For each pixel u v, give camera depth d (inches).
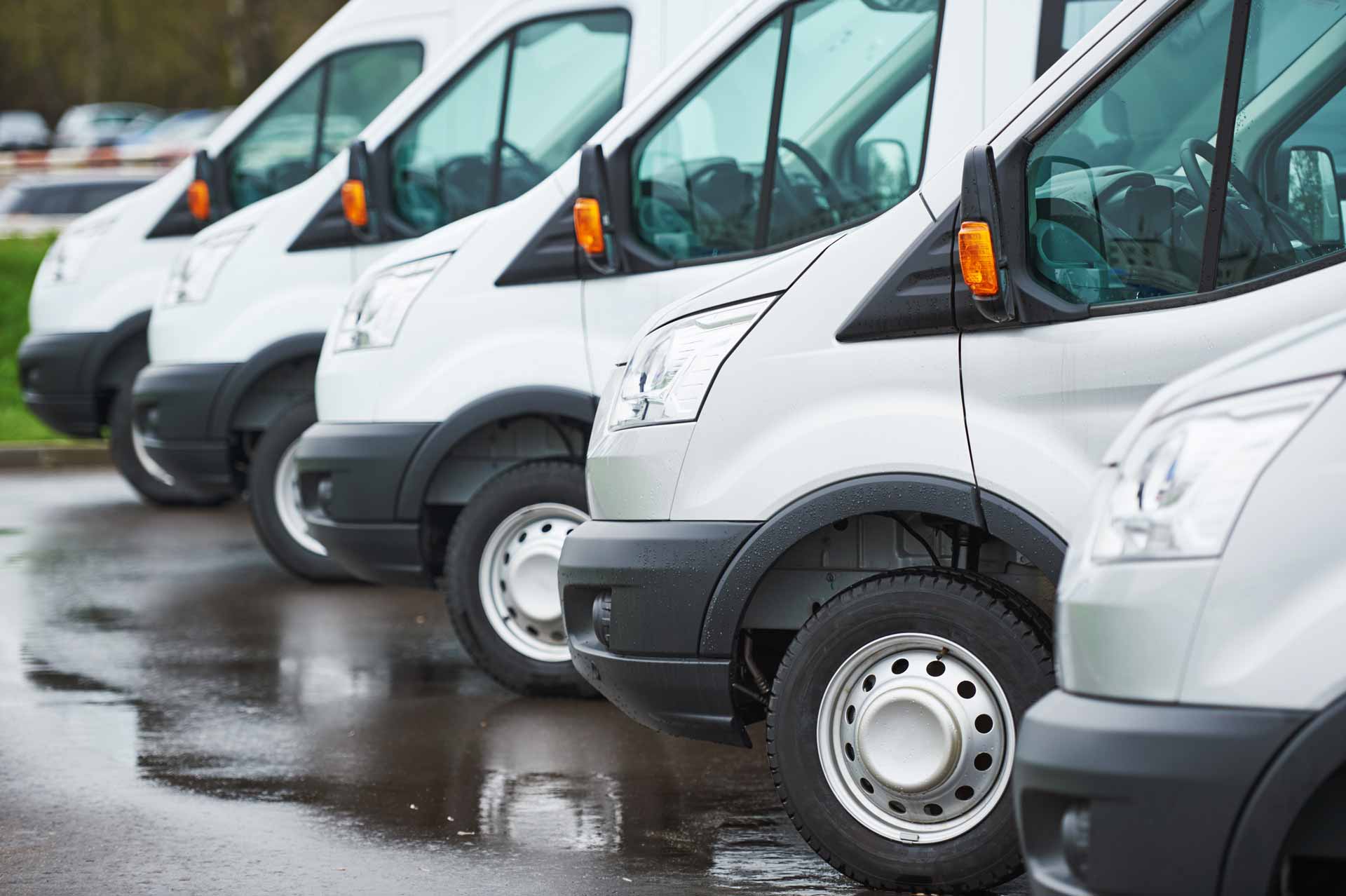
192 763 364.8
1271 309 247.3
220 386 583.5
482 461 433.1
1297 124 255.9
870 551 286.4
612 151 398.0
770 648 300.4
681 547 280.2
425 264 428.8
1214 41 257.3
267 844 307.7
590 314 407.2
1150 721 185.3
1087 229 258.5
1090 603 192.7
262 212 589.6
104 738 386.3
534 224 415.8
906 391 266.7
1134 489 192.9
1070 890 190.2
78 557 651.5
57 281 742.5
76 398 737.0
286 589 583.2
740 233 395.2
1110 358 253.6
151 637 504.1
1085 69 258.8
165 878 289.1
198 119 2871.6
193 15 3388.3
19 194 1582.2
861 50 390.0
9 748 378.6
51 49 3459.6
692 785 344.2
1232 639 182.5
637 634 283.7
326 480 438.3
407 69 625.3
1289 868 184.1
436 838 310.0
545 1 496.1
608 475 292.2
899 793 268.7
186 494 772.0
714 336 283.4
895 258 271.1
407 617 532.7
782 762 275.0
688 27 470.6
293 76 642.2
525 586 417.4
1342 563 179.3
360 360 432.8
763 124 394.9
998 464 259.3
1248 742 179.9
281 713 409.1
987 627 264.7
